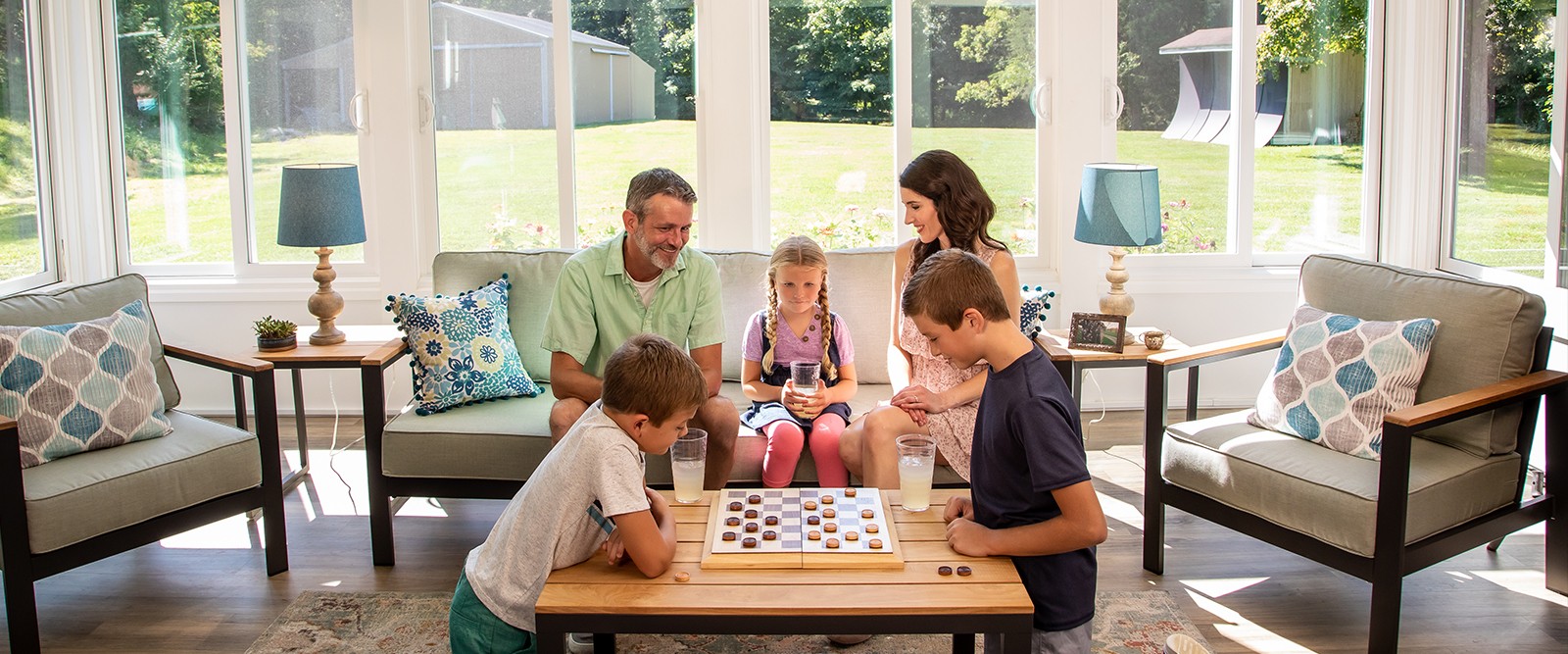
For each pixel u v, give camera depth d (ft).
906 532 7.20
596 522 6.91
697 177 14.71
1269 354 15.24
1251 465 9.16
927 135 14.70
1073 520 6.38
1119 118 14.78
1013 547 6.67
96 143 14.83
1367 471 8.79
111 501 8.96
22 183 13.99
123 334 9.93
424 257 14.88
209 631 9.20
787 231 14.92
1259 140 14.87
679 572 6.67
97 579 10.22
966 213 10.00
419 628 9.20
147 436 9.82
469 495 10.19
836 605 6.23
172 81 14.94
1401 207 14.40
